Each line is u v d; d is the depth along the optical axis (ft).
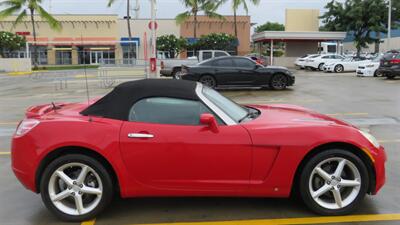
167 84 14.89
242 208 15.21
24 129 14.38
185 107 14.35
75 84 76.02
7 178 18.99
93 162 13.93
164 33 173.37
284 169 13.91
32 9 133.69
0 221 14.40
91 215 14.21
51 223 14.21
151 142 13.73
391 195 16.30
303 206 15.28
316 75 93.50
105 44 169.58
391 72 76.07
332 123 14.82
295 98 48.67
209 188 13.98
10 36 135.23
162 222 14.12
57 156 14.14
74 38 169.48
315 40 138.31
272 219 14.25
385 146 24.18
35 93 60.29
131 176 13.89
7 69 128.47
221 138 13.79
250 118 15.35
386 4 132.26
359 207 15.11
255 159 13.84
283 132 13.96
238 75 58.44
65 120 14.21
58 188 14.33
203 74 58.13
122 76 70.33
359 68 87.51
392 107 40.06
